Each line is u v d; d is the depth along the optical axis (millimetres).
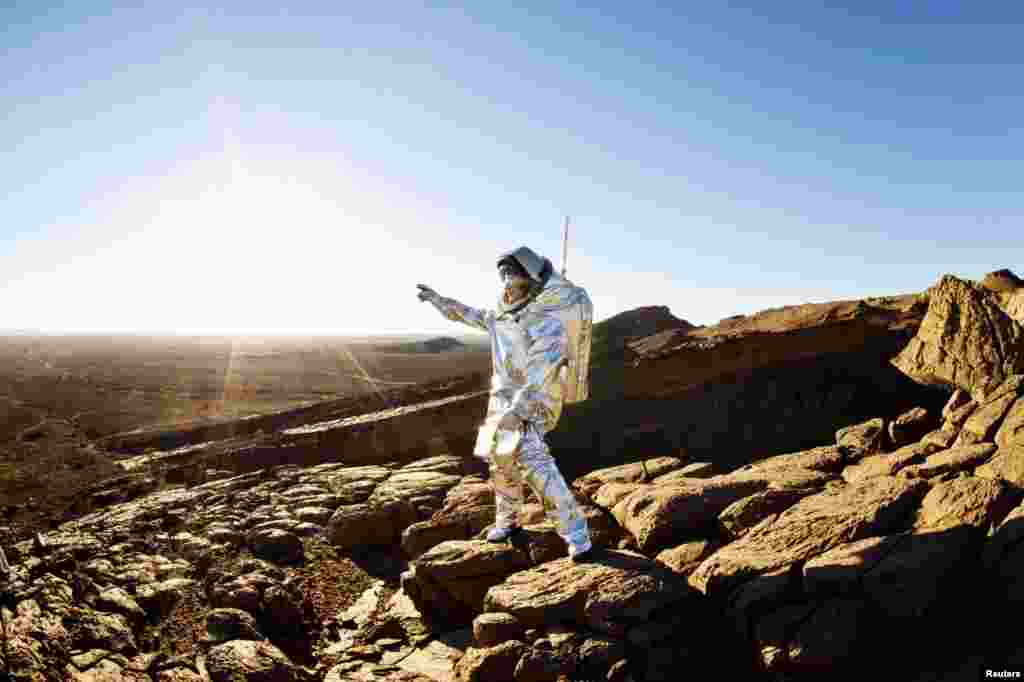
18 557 5859
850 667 2840
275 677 3836
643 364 8922
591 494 6230
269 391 33219
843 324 8258
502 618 3652
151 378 42469
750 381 8164
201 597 5012
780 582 3268
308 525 6793
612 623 3377
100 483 11086
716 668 3186
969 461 4156
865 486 4184
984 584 3029
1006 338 5992
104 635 4262
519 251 4160
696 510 4602
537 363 4031
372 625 4742
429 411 10094
